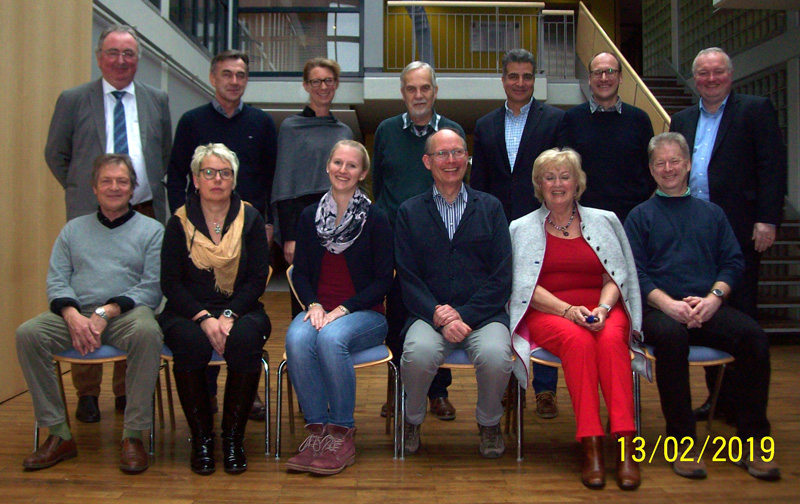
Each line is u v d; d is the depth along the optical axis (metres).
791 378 3.64
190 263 2.36
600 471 2.08
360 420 2.84
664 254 2.47
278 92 7.97
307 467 2.17
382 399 3.21
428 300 2.36
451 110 8.46
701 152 2.82
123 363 2.84
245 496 1.99
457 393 3.31
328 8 8.12
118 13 4.55
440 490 2.04
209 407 2.28
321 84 2.87
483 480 2.14
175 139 2.90
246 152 2.87
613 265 2.35
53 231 3.36
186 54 6.31
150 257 2.47
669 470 2.22
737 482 2.10
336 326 2.27
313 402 2.26
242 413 2.23
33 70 3.14
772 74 6.22
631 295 2.35
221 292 2.40
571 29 10.07
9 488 2.04
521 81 2.87
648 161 2.84
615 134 2.81
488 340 2.24
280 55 8.13
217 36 7.60
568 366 2.17
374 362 2.33
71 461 2.29
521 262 2.41
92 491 2.02
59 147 2.80
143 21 5.11
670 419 2.24
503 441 2.51
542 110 2.94
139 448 2.22
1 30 2.87
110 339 2.29
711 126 2.82
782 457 2.33
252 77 8.00
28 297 3.15
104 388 3.29
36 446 2.26
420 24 9.13
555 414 2.90
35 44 3.15
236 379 2.22
